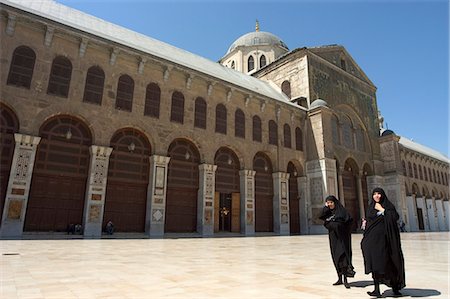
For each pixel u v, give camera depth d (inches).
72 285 175.2
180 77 794.8
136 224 666.8
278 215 911.0
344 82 1270.9
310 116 1064.2
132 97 699.4
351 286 189.3
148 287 175.5
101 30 772.0
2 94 534.9
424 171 1627.7
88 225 578.2
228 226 847.1
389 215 173.2
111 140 666.8
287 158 985.5
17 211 512.1
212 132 823.7
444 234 994.1
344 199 1109.7
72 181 602.9
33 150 546.6
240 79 1093.8
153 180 684.1
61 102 597.0
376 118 1379.2
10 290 159.3
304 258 324.8
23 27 581.6
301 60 1170.6
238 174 881.5
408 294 168.2
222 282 193.0
